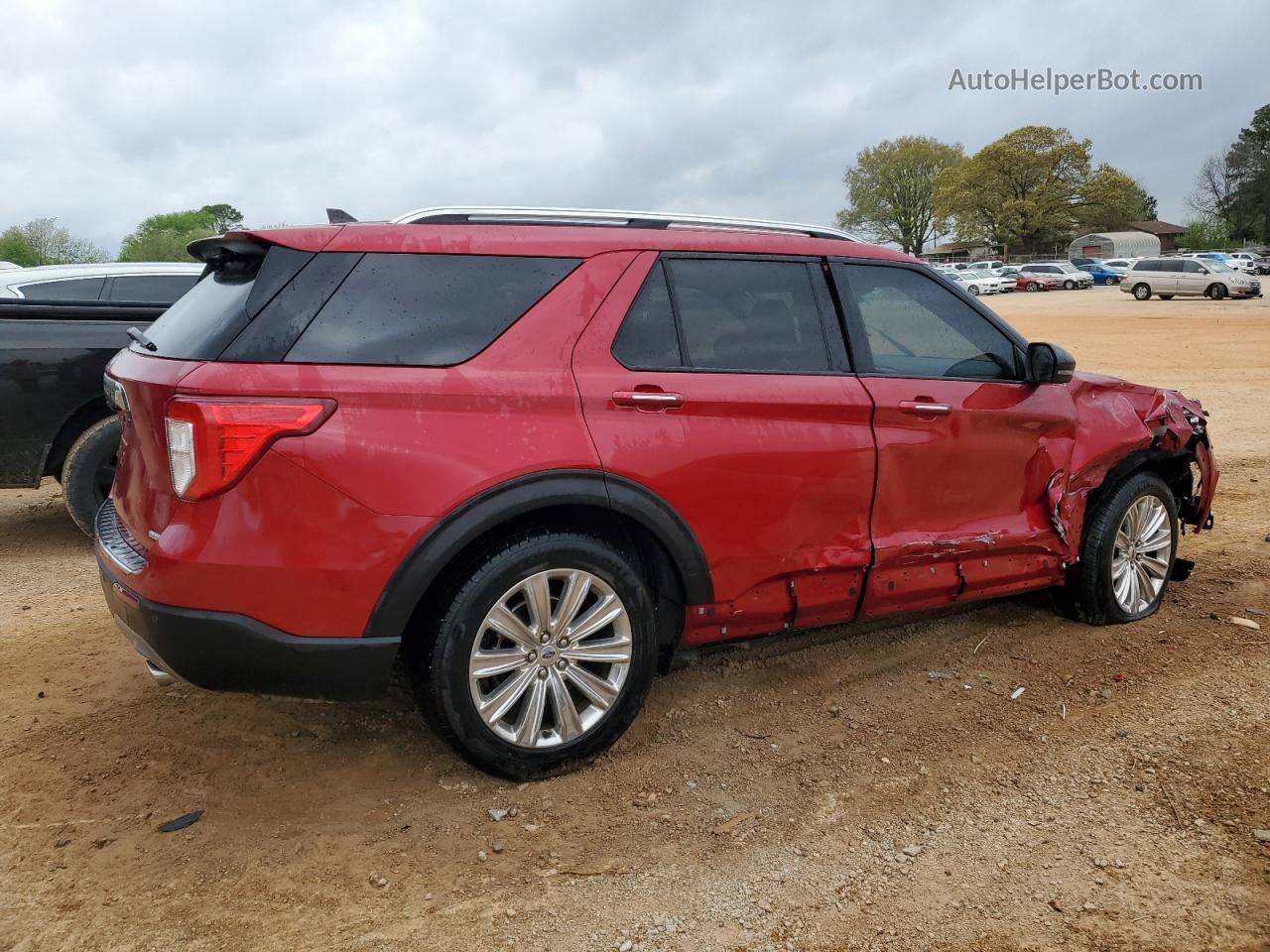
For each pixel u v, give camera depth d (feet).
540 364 9.95
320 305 9.37
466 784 10.44
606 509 10.10
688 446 10.52
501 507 9.50
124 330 18.89
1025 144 293.64
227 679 9.25
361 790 10.34
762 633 11.78
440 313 9.77
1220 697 12.44
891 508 12.09
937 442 12.31
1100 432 14.10
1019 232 296.51
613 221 11.14
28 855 9.16
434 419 9.36
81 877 8.84
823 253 12.07
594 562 10.18
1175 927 8.14
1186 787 10.30
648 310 10.68
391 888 8.72
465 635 9.59
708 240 11.28
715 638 11.49
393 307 9.61
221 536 8.89
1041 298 154.92
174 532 9.00
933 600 12.96
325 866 9.04
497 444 9.54
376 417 9.18
